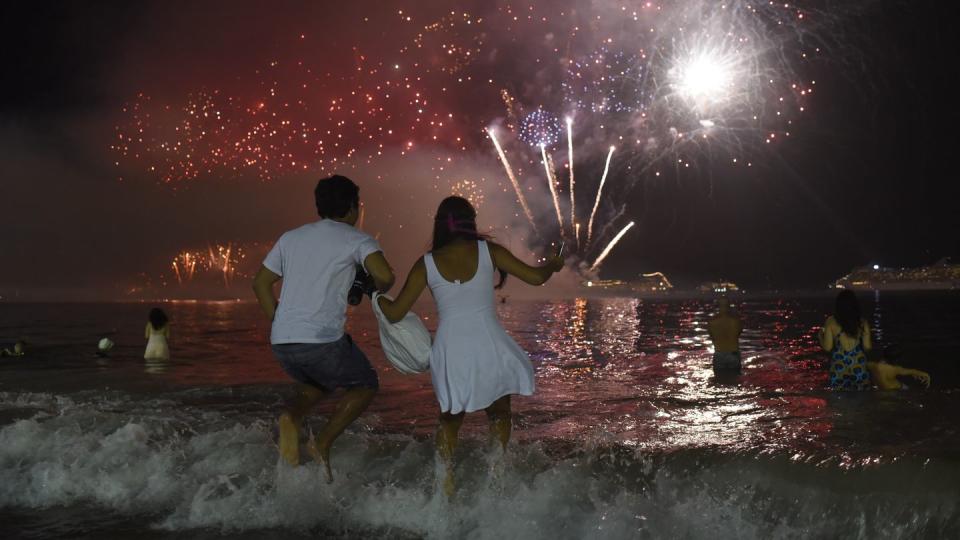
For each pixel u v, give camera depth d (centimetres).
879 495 356
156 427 555
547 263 430
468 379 400
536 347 1368
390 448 481
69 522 389
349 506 394
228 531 371
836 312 773
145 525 382
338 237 432
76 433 531
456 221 425
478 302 412
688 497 373
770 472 393
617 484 395
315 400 450
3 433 527
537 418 594
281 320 426
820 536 342
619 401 688
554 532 352
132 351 1313
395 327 430
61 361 1111
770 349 1346
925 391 707
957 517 337
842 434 489
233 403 695
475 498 388
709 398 702
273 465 461
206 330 1958
